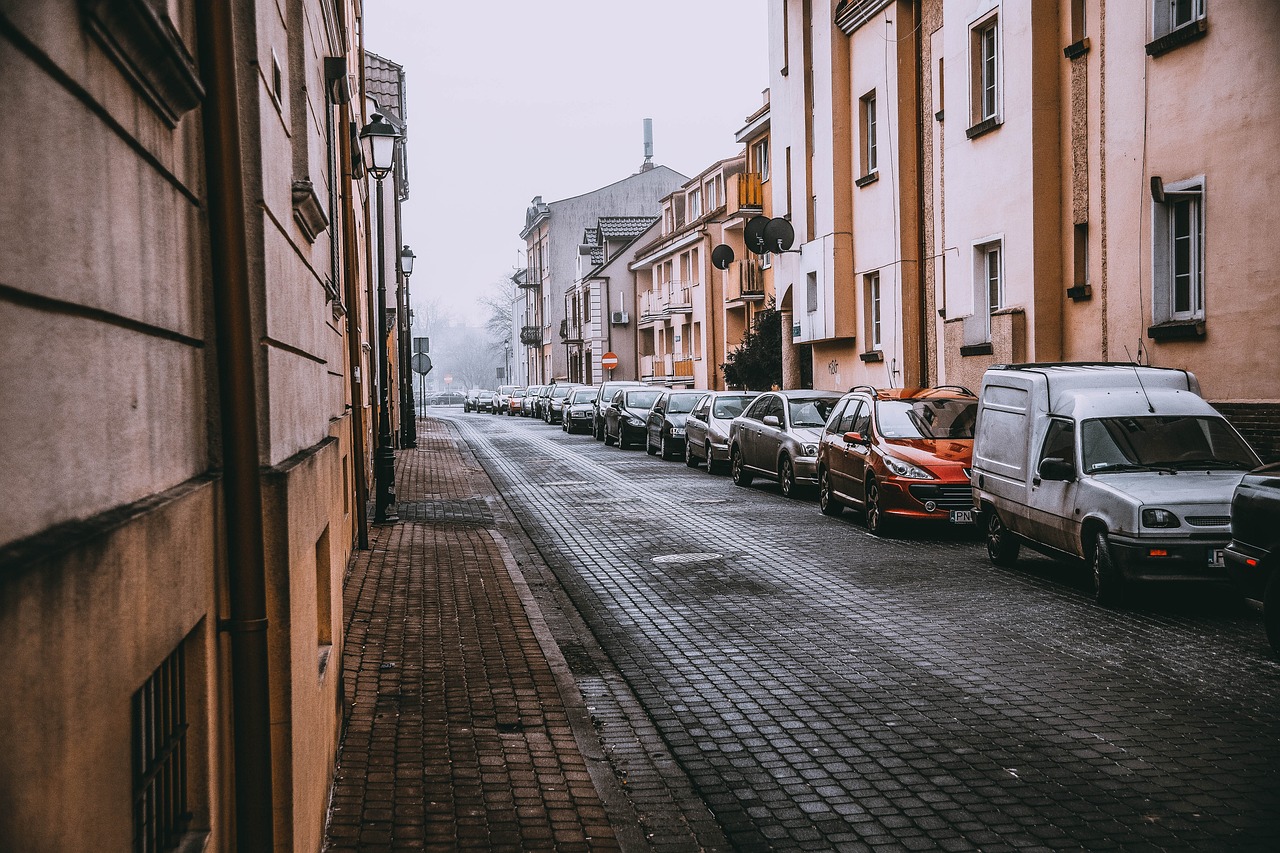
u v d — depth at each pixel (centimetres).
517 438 4038
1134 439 1049
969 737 628
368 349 1931
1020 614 962
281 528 366
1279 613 780
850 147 2661
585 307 6594
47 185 190
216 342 329
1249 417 1355
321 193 689
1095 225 1684
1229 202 1391
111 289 231
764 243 2930
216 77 325
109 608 209
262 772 331
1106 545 977
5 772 159
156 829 274
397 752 591
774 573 1195
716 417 2494
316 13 667
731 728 658
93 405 219
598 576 1205
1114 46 1620
